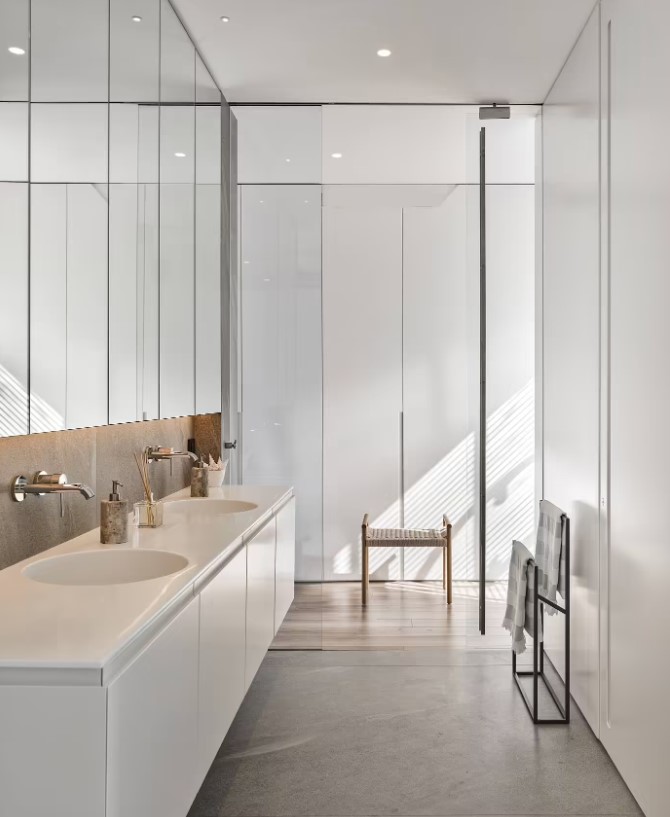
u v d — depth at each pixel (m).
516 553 3.62
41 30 1.90
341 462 5.59
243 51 3.54
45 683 1.40
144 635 1.63
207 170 3.73
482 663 3.97
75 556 2.29
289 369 4.31
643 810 2.46
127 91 2.54
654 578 2.38
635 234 2.59
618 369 2.78
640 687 2.51
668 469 2.27
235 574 2.47
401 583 5.56
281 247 4.29
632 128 2.62
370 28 3.31
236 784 2.65
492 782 2.68
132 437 3.22
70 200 2.07
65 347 2.04
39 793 1.41
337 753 2.90
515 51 3.54
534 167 4.36
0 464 2.11
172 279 3.09
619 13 2.78
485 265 4.16
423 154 4.88
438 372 5.55
